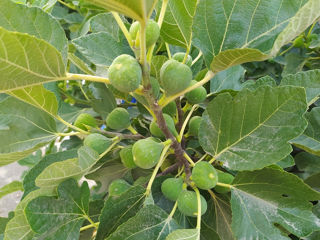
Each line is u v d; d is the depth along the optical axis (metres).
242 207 0.28
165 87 0.24
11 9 0.22
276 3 0.25
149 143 0.27
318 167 0.38
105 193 0.47
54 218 0.28
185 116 0.38
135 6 0.17
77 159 0.27
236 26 0.26
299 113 0.25
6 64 0.19
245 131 0.27
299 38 0.54
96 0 0.16
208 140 0.29
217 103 0.28
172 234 0.24
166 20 0.28
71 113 0.46
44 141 0.34
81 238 0.32
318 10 0.20
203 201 0.27
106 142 0.32
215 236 0.30
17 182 0.42
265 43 0.26
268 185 0.28
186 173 0.29
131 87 0.21
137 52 0.22
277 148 0.25
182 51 0.39
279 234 0.27
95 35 0.30
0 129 0.33
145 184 0.31
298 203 0.27
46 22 0.23
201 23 0.26
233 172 0.34
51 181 0.28
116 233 0.25
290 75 0.30
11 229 0.28
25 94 0.27
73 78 0.22
